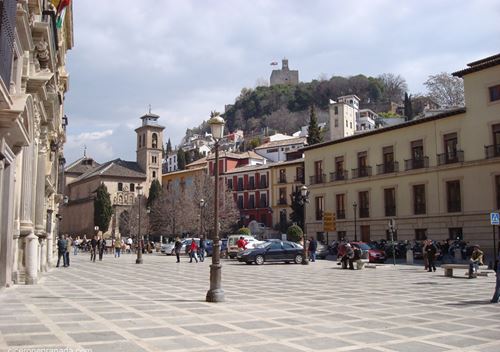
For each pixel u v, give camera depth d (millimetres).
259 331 8727
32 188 18609
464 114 38562
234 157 86625
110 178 94688
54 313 10297
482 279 20906
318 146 52156
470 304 12859
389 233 43781
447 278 21406
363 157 47594
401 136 43719
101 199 87750
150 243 58844
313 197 52469
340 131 101938
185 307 11586
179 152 124625
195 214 75000
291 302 12844
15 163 14555
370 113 120625
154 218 82688
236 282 18797
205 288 16250
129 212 88125
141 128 101000
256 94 173875
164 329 8711
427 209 40750
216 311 11016
